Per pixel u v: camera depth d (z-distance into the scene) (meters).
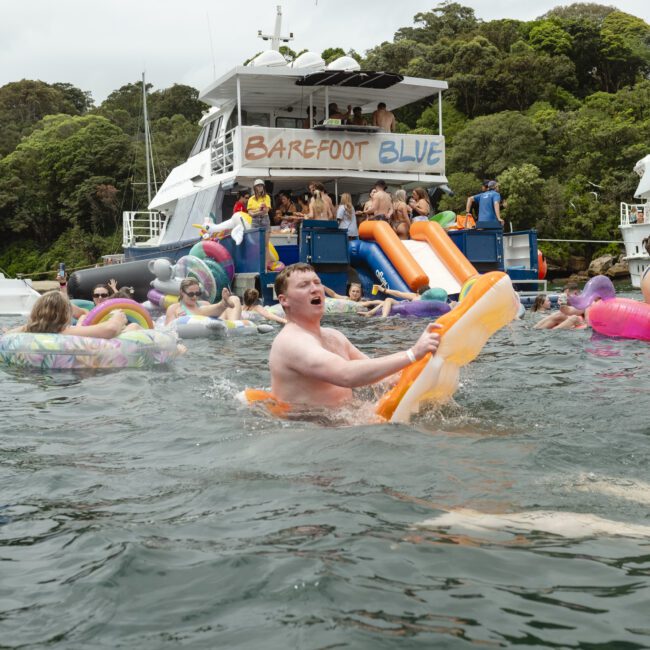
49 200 63.41
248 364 7.41
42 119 87.56
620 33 66.69
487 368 6.82
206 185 18.08
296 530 2.76
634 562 2.44
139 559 2.52
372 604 2.16
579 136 43.84
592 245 41.25
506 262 18.09
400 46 60.12
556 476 3.38
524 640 1.94
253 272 14.92
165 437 4.33
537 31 61.00
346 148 17.06
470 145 45.47
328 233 14.91
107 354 7.18
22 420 4.93
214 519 2.92
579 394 5.40
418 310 13.51
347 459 3.71
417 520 2.84
